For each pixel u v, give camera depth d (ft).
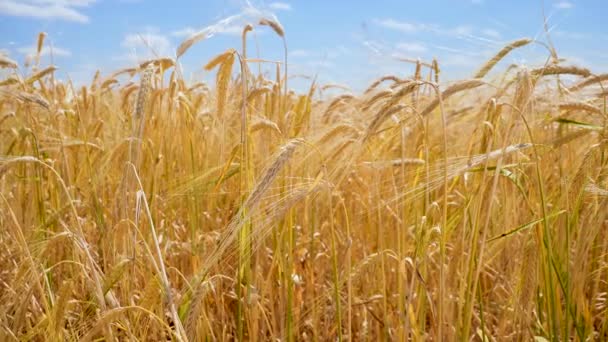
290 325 3.91
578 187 3.77
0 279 4.17
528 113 3.89
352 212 4.65
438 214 4.12
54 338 3.41
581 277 3.81
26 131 4.59
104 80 5.67
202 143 4.74
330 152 4.20
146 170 4.68
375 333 4.26
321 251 4.48
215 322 4.18
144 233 3.99
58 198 4.46
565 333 3.67
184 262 4.38
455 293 3.80
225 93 4.00
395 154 4.42
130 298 3.74
